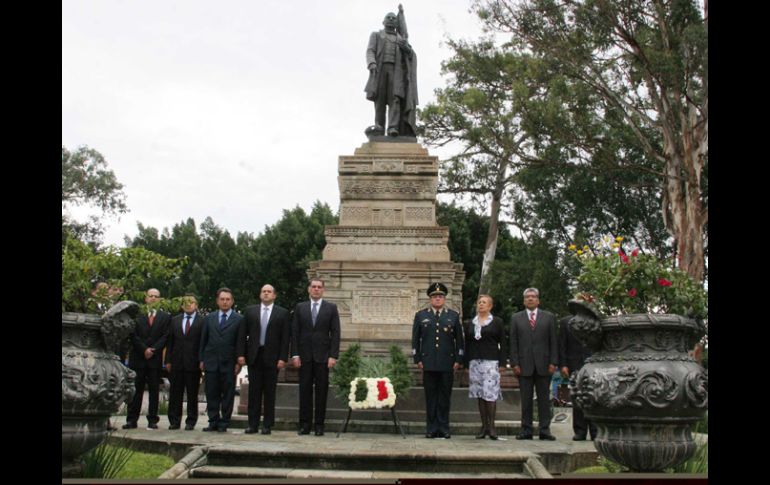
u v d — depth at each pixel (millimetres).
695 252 24328
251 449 9195
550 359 12586
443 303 12727
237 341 12656
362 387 12414
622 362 7438
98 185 34656
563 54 25828
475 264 43500
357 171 17688
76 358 7113
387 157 17734
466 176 35375
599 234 36062
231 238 54188
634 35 24750
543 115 26641
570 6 25609
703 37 22656
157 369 13539
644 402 7223
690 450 7434
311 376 12500
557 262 34719
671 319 7379
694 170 24422
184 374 13305
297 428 13852
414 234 17125
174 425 13258
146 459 9406
